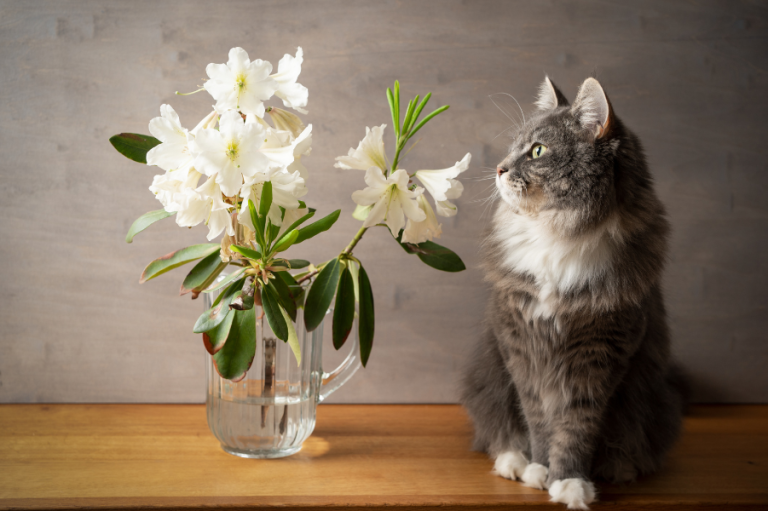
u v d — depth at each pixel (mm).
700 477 1017
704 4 1313
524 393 1036
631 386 1025
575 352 986
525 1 1300
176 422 1199
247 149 787
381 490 930
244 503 859
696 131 1333
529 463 1029
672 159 1336
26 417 1204
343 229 1306
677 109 1328
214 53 1261
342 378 1138
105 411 1254
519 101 1312
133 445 1075
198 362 1310
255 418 1000
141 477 939
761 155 1343
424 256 1001
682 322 1354
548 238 999
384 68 1293
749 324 1361
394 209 893
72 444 1070
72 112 1247
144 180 1270
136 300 1291
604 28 1310
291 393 1012
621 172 964
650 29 1313
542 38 1306
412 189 946
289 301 926
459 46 1300
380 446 1118
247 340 911
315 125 1291
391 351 1343
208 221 835
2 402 1286
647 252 992
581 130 983
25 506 831
